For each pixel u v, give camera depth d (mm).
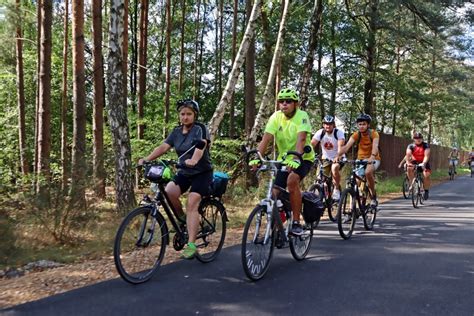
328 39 22156
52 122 23875
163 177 5004
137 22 31703
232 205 11805
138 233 4961
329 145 8859
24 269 5578
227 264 5773
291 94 5676
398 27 21328
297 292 4664
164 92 23359
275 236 5379
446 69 28797
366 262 5941
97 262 5922
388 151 23906
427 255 6367
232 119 26250
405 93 24562
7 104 23281
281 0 17219
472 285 4961
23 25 15969
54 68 23969
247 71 16344
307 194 6195
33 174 8234
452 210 11789
